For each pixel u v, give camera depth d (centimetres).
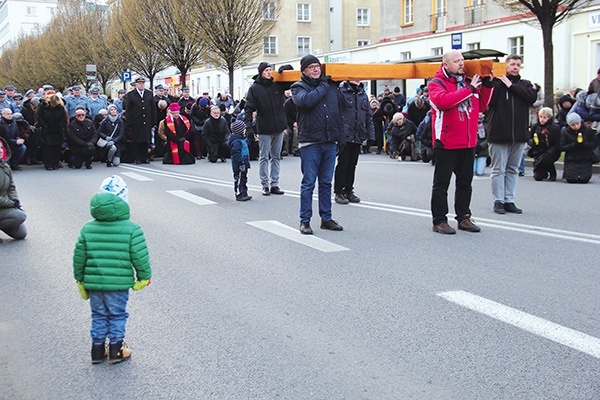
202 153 1981
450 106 759
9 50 8069
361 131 1013
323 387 386
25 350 458
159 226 873
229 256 701
